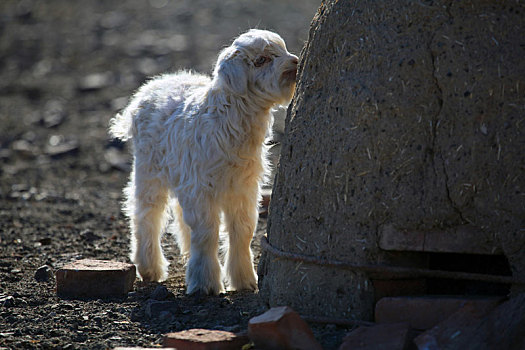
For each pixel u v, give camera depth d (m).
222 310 7.61
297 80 7.45
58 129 21.98
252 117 7.96
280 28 31.30
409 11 6.33
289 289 6.86
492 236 5.99
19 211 14.04
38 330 7.10
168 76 9.60
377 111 6.32
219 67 7.78
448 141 6.10
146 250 9.32
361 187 6.43
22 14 38.19
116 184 16.89
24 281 9.01
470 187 6.01
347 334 6.00
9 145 20.44
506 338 5.40
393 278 6.44
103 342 6.74
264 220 12.60
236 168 8.07
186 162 8.13
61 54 31.19
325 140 6.71
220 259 10.26
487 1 6.13
